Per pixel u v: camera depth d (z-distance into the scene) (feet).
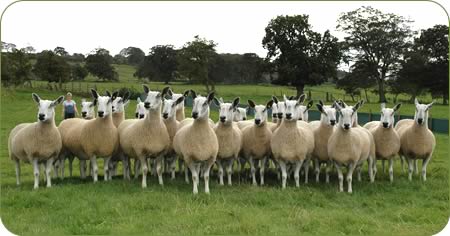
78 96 164.55
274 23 201.67
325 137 50.26
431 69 188.34
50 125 45.14
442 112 141.59
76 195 42.09
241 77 219.20
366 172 58.54
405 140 52.75
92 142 47.91
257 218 36.35
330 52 202.28
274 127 55.26
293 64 200.34
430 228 36.11
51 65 193.26
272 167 64.03
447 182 51.08
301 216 37.40
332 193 45.37
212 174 56.29
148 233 33.73
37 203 40.34
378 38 192.34
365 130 51.55
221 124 47.85
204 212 37.99
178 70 213.05
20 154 46.62
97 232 33.76
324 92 223.30
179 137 46.32
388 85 196.85
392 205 42.24
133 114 119.24
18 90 169.68
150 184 47.96
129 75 238.27
